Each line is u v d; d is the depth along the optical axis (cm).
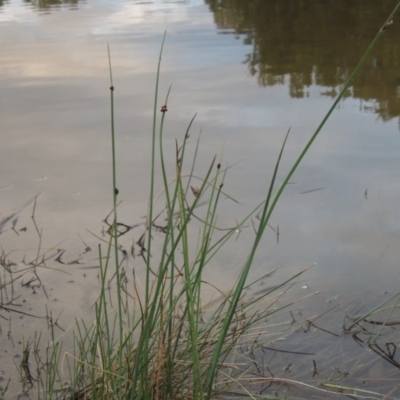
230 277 247
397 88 510
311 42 707
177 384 179
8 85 554
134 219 300
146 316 166
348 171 347
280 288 238
